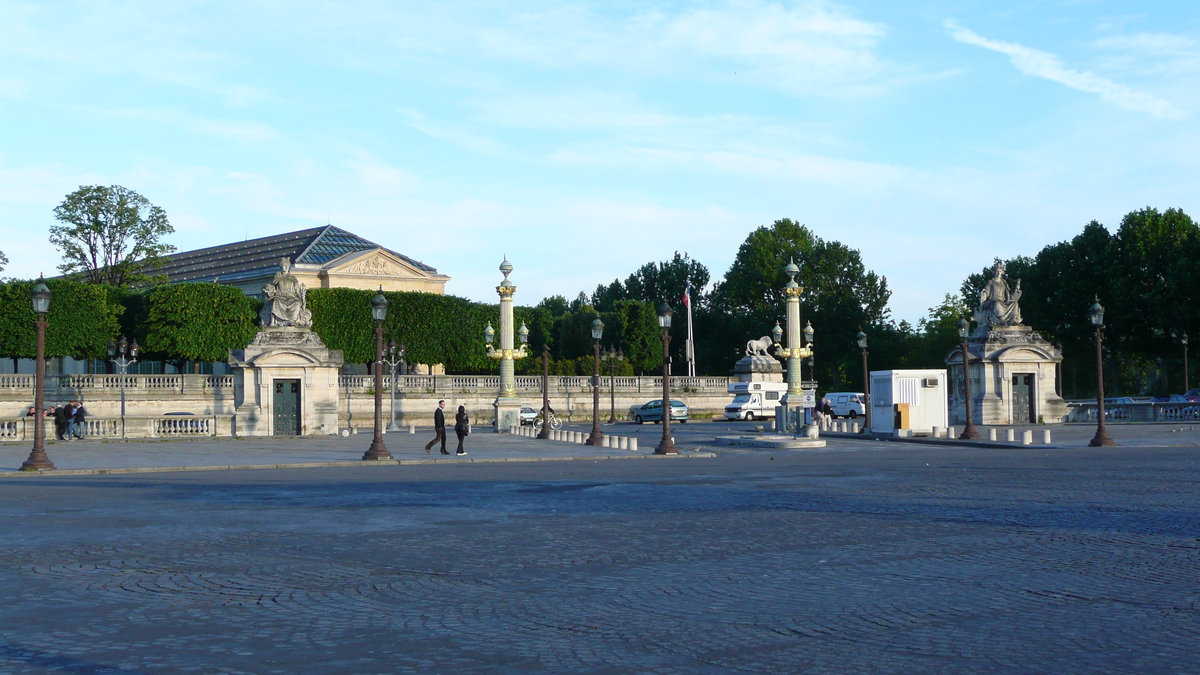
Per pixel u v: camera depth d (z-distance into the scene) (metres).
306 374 53.56
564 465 33.66
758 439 44.25
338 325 86.19
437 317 90.19
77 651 9.04
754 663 8.56
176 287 78.75
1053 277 92.19
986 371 64.56
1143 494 21.11
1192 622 9.88
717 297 139.50
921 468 29.58
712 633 9.59
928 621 10.02
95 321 73.12
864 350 54.25
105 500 21.47
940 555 13.77
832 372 120.25
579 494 22.39
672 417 77.25
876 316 119.75
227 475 29.38
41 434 31.05
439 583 12.04
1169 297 81.88
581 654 8.86
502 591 11.56
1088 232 90.62
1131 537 15.14
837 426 61.03
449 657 8.79
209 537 15.77
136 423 50.03
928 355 118.75
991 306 66.38
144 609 10.72
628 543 14.98
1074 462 31.50
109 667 8.52
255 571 12.85
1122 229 88.56
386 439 50.97
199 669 8.44
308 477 28.39
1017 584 11.78
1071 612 10.35
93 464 32.97
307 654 8.91
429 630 9.75
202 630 9.80
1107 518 17.30
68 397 65.25
